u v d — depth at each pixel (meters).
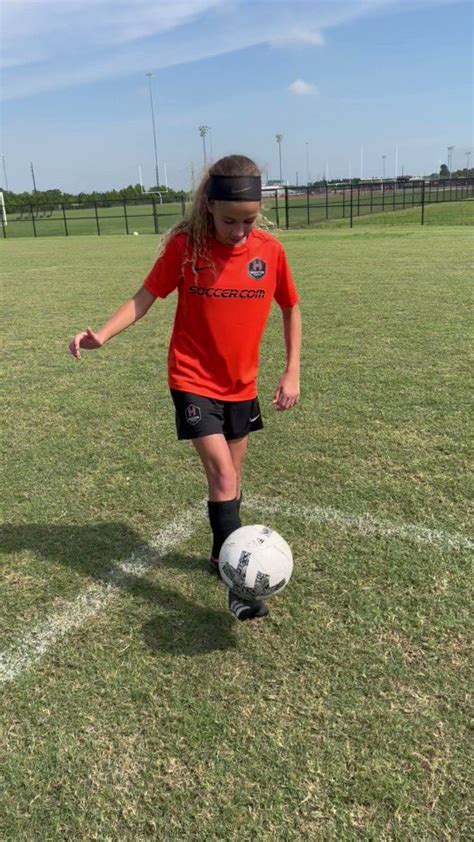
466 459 3.91
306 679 2.19
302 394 5.31
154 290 2.42
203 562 2.94
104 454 4.21
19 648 2.40
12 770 1.89
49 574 2.88
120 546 3.10
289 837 1.66
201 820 1.72
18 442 4.46
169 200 38.06
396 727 1.98
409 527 3.14
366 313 8.91
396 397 5.16
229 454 2.46
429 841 1.65
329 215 44.47
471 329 7.68
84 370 6.47
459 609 2.53
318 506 3.37
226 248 2.34
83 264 18.52
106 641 2.42
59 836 1.70
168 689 2.17
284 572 2.25
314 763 1.87
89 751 1.95
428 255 16.75
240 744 1.94
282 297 2.58
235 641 2.39
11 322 9.40
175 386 2.47
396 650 2.31
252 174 2.12
